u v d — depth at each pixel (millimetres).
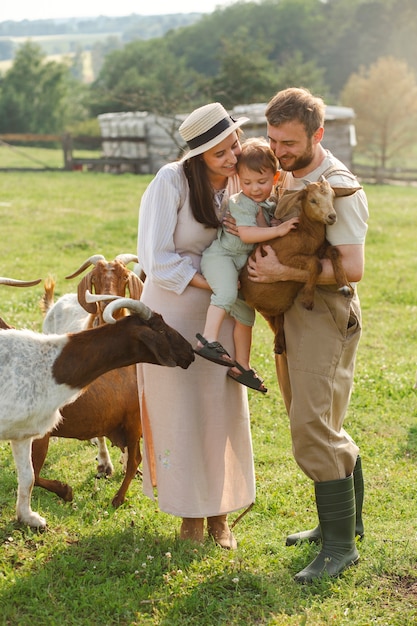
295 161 4336
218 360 4547
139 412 5859
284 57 84812
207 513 4910
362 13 86125
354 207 4352
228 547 5039
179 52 88562
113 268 6410
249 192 4492
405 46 84000
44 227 18438
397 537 5309
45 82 76938
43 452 5613
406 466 6773
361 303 12930
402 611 4336
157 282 4723
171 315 4840
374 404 8273
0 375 4812
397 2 85375
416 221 21516
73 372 4914
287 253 4402
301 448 4703
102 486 6176
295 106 4203
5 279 5934
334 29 87688
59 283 13102
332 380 4641
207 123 4453
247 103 41250
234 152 4555
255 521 5656
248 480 5129
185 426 4855
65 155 34625
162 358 4672
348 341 4660
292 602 4402
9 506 5582
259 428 7555
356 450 4848
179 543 4910
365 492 6215
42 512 5516
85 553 4887
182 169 4707
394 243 18297
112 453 6918
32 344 4926
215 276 4590
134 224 18875
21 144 67938
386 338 10953
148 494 5172
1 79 80250
